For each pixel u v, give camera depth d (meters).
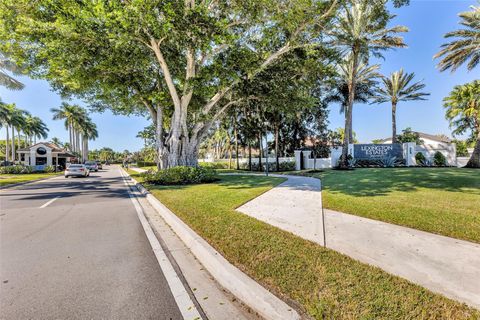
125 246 4.27
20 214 6.70
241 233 4.34
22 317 2.33
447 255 3.31
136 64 12.02
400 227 4.51
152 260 3.70
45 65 11.56
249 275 2.90
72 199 9.23
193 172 12.74
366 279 2.72
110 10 8.42
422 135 40.19
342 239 3.99
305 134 29.34
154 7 8.52
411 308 2.23
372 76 24.55
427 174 12.73
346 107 26.88
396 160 23.11
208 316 2.40
